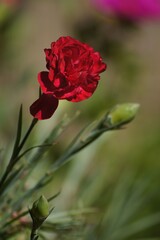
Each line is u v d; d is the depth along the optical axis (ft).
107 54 4.54
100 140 3.05
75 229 2.46
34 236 2.04
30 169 2.29
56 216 2.40
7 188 2.21
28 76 4.17
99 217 2.89
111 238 2.87
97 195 2.98
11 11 4.33
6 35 4.47
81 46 1.96
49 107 1.94
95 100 4.29
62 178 3.12
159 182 4.21
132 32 4.55
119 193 2.98
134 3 4.50
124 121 2.26
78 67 1.94
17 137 2.03
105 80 4.52
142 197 3.05
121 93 4.58
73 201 2.86
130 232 2.97
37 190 2.31
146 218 3.07
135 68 4.62
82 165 2.99
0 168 2.48
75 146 2.24
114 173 3.99
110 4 4.49
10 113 4.11
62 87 1.92
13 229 2.30
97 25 4.51
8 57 4.59
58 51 1.94
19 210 2.31
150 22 4.56
